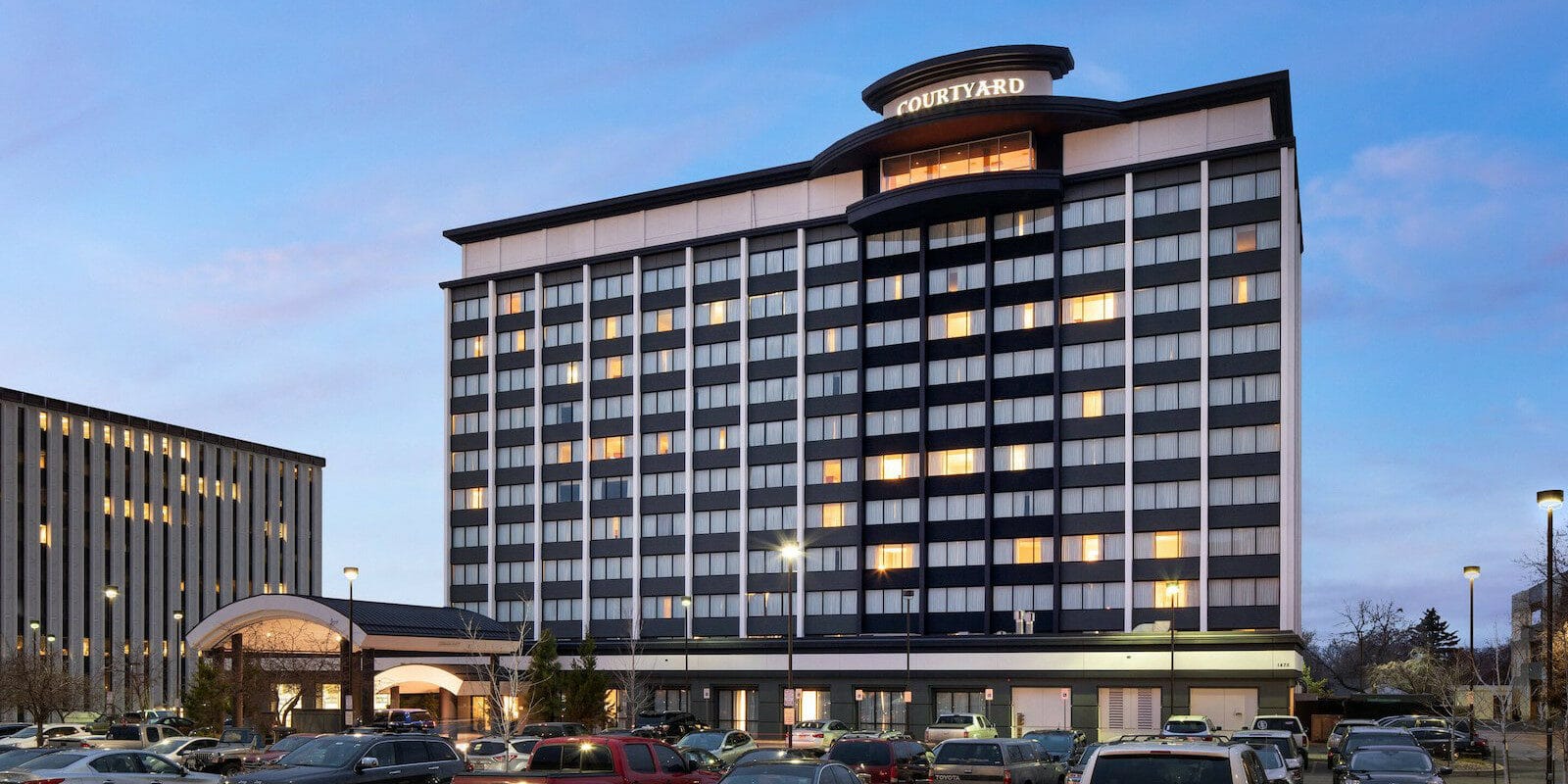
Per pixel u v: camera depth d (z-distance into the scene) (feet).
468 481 355.97
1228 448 264.72
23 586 368.89
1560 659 193.77
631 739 78.02
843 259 313.12
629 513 331.57
